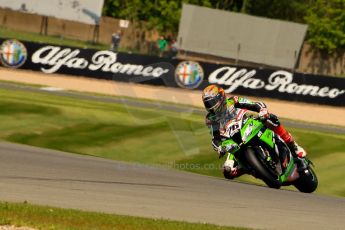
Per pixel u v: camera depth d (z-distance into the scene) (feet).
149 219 87.30
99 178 126.62
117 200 103.35
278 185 128.67
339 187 187.11
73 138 224.74
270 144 124.77
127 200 104.17
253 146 124.98
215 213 99.60
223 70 415.23
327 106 407.85
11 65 430.61
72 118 258.16
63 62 427.33
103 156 203.92
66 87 388.37
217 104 122.72
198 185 132.16
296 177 133.08
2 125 234.79
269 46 652.07
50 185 111.24
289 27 648.38
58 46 429.38
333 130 329.72
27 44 431.02
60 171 130.62
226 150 123.13
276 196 124.88
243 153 125.59
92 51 424.46
